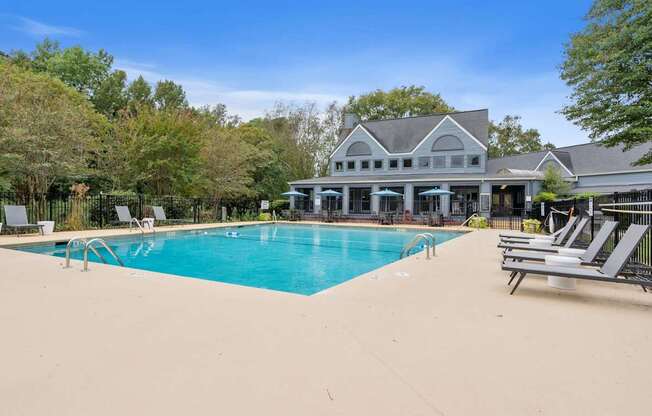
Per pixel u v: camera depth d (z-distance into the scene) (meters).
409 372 2.82
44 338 3.47
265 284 8.24
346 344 3.38
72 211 16.03
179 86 43.62
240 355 3.11
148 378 2.69
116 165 21.75
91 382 2.62
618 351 3.28
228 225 20.56
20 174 14.61
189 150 23.08
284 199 36.03
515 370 2.87
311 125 43.38
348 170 33.91
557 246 8.68
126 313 4.27
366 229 21.98
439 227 21.83
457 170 29.67
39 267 7.25
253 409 2.28
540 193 25.38
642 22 13.47
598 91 15.09
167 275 6.61
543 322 4.10
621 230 8.89
